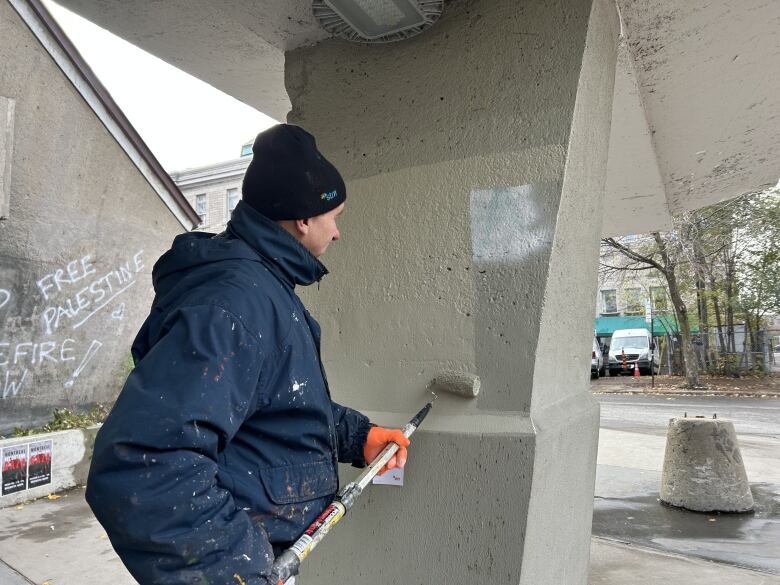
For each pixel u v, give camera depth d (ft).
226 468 3.43
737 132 10.48
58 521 15.03
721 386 59.98
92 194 21.45
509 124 5.44
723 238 59.11
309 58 6.72
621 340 77.56
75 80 19.93
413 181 5.86
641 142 10.73
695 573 11.07
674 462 16.12
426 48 5.99
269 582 3.09
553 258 5.11
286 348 3.56
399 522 5.34
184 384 2.95
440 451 5.19
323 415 3.83
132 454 2.77
